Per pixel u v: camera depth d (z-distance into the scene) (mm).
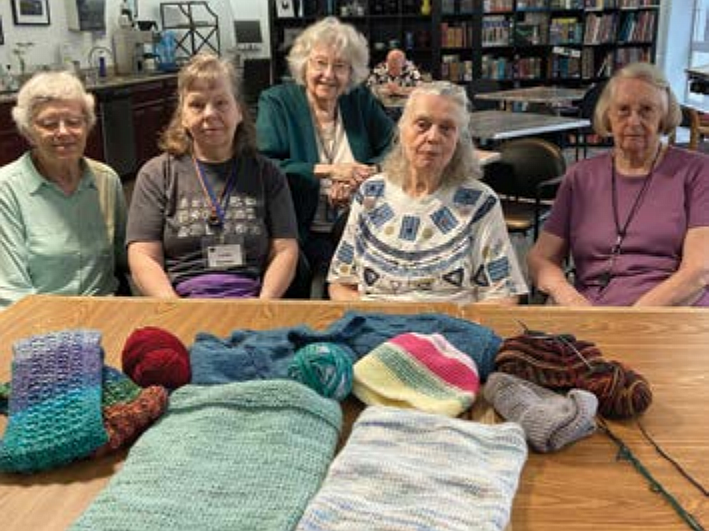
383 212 2027
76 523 859
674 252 2127
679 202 2109
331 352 1155
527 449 1023
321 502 859
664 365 1319
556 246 2295
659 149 2174
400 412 1045
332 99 2762
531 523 896
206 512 864
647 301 1985
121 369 1238
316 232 2719
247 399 1061
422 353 1199
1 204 2146
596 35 7996
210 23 8945
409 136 1943
